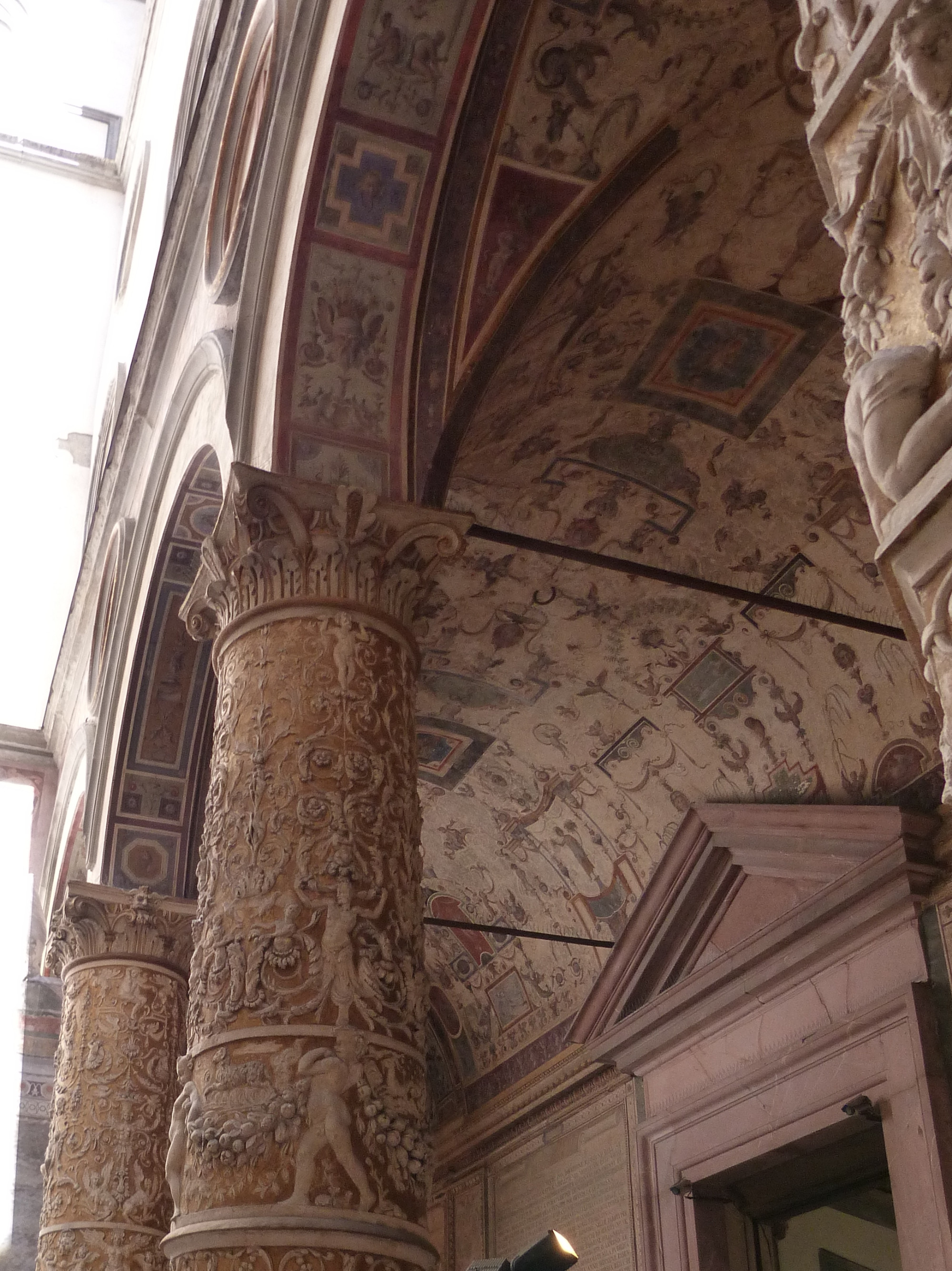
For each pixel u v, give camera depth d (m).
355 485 6.59
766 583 9.54
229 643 6.37
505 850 12.79
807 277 7.96
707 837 10.25
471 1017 14.33
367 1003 5.42
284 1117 5.11
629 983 11.07
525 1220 12.86
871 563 8.86
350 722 5.98
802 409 8.68
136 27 24.09
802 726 9.62
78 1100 9.88
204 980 5.61
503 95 6.65
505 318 7.04
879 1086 8.44
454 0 6.48
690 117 6.88
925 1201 7.88
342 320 6.81
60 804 17.81
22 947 18.53
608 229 7.22
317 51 6.95
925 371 2.42
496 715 11.48
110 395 17.27
